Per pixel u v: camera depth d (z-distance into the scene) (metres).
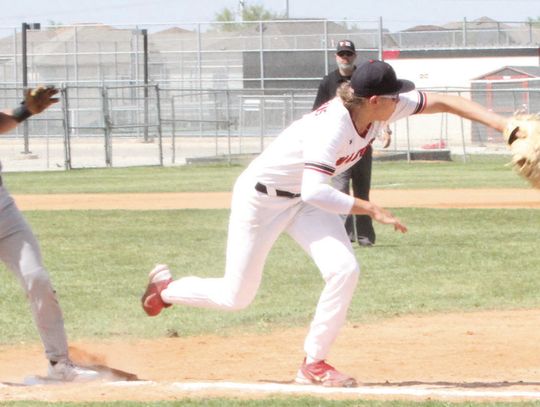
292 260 22.53
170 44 103.88
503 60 86.00
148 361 13.39
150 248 24.36
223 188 42.03
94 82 91.69
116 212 32.66
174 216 31.42
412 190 40.06
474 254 22.92
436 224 28.61
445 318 16.20
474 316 16.38
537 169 10.15
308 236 10.91
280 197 10.90
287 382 11.62
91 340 14.80
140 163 62.22
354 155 10.82
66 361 11.66
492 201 35.38
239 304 11.48
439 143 69.81
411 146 71.56
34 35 109.31
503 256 22.62
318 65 94.62
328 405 9.63
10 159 66.88
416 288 18.80
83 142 82.62
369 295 18.14
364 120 10.54
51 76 103.19
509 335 14.81
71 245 24.91
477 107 10.66
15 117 11.44
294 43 97.44
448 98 10.74
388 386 11.25
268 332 15.34
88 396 10.38
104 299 18.05
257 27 103.56
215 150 68.00
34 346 14.58
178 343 14.60
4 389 10.93
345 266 10.71
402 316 16.38
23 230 11.43
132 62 94.12
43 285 11.39
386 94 10.36
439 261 22.00
